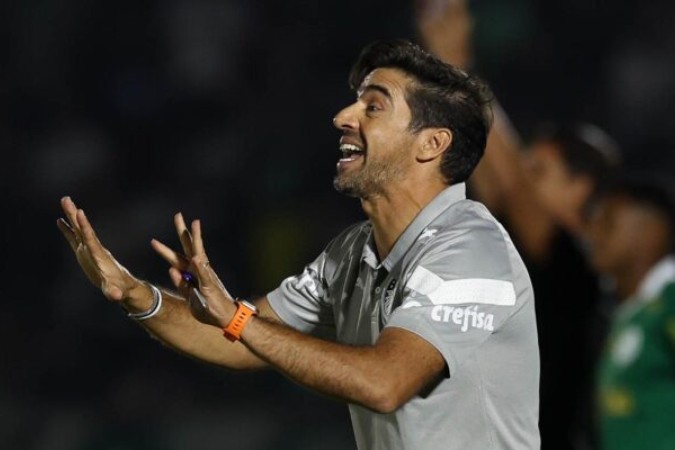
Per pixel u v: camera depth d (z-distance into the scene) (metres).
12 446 38.75
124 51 44.03
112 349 40.50
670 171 43.34
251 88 43.50
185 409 39.72
